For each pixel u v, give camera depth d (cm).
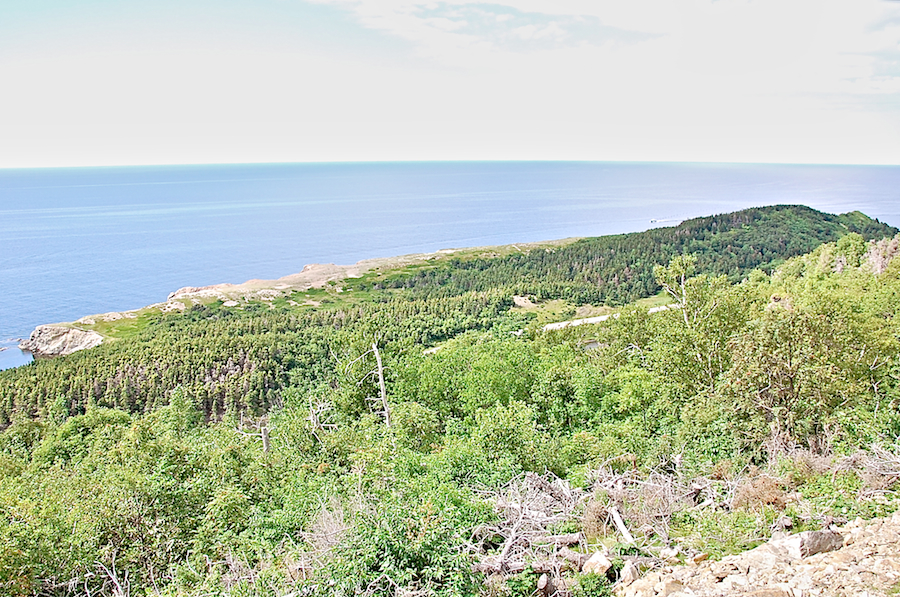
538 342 5050
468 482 1362
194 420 3044
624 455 1519
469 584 834
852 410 1408
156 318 12450
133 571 1154
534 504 1178
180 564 1143
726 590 733
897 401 1525
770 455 1374
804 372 1480
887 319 2448
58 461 2297
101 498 1262
